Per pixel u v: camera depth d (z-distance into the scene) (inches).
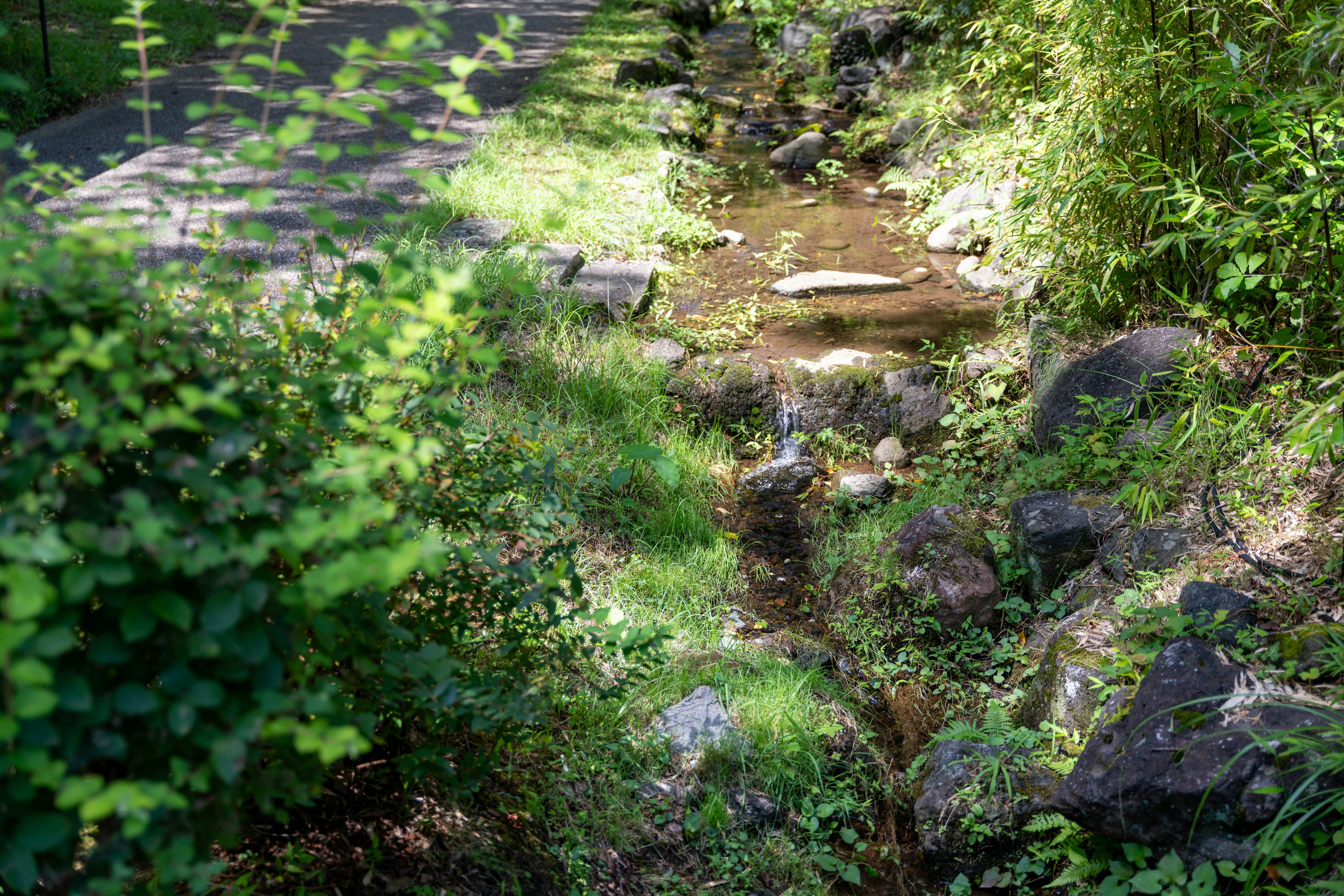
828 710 141.8
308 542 55.5
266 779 66.3
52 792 56.9
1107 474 169.9
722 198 330.6
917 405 212.2
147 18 420.2
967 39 351.6
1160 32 174.1
